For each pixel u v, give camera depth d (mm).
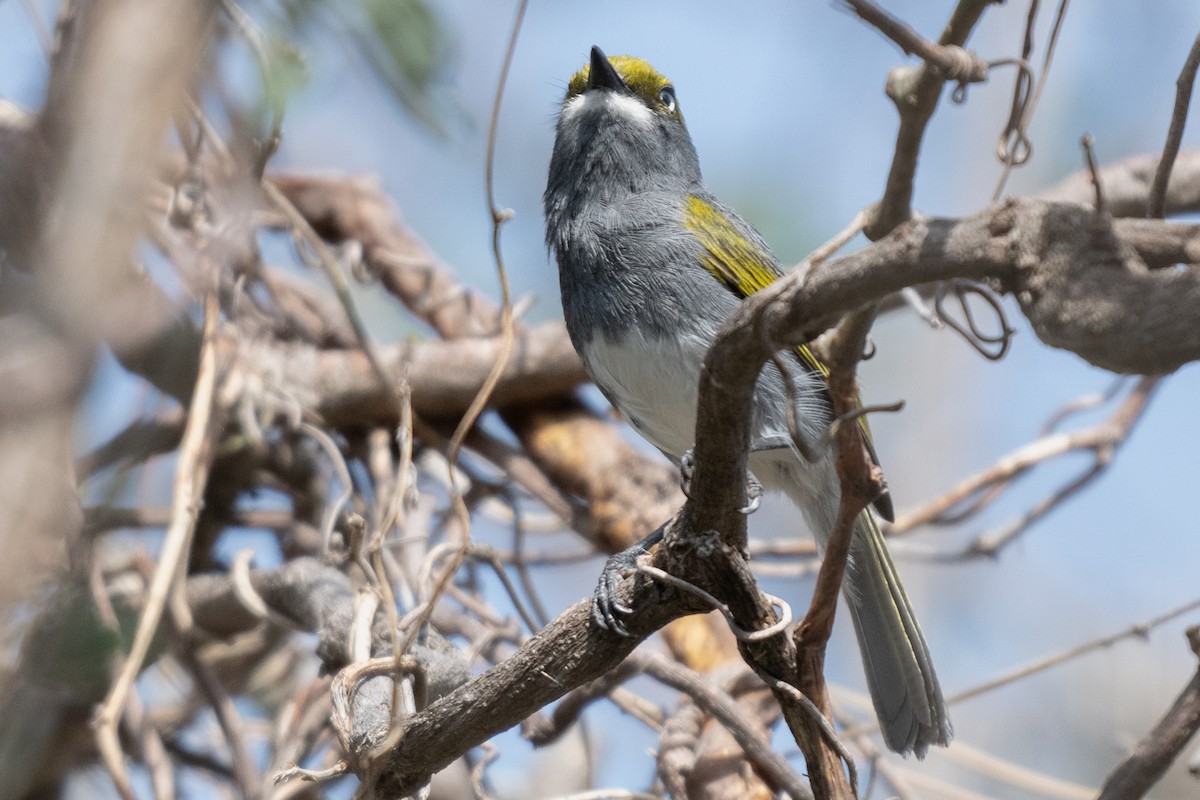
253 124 7699
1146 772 6438
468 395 10578
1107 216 4758
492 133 7406
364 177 12195
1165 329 4488
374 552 7324
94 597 7875
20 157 3957
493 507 10930
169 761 8797
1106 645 8844
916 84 7059
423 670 7047
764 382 9367
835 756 6258
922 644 9195
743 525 5945
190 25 3730
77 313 3811
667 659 8211
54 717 8062
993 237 4848
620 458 10656
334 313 11273
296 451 10117
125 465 8180
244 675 9648
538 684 6285
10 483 3975
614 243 9531
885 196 7438
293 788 8336
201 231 8594
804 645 6297
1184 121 6203
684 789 8258
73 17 4715
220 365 9266
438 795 8328
